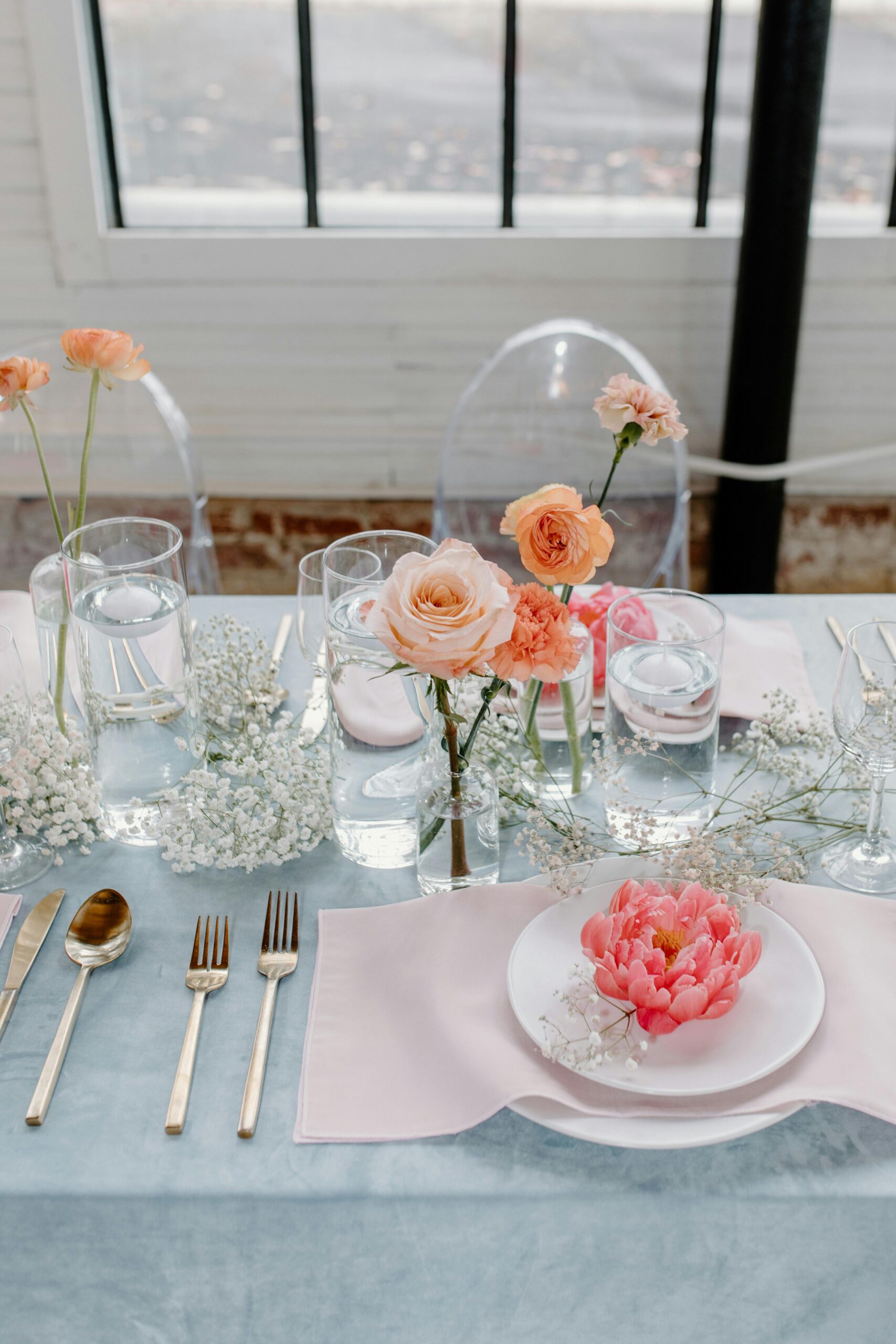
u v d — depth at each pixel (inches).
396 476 100.4
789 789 42.5
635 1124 28.2
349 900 37.8
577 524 30.9
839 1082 28.9
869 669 34.1
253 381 96.3
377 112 91.1
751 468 94.3
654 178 93.7
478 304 93.7
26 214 90.0
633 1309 29.0
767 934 33.5
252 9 87.4
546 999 31.8
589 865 36.0
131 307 93.4
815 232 93.7
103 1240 28.4
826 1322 29.2
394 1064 31.2
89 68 87.3
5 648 35.9
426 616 28.3
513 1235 28.1
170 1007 33.5
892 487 102.3
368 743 37.0
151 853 40.4
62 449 75.4
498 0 87.7
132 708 38.3
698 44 89.2
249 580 104.9
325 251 91.6
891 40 89.9
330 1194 27.7
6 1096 30.6
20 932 36.1
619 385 35.2
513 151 92.5
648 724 37.2
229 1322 29.5
